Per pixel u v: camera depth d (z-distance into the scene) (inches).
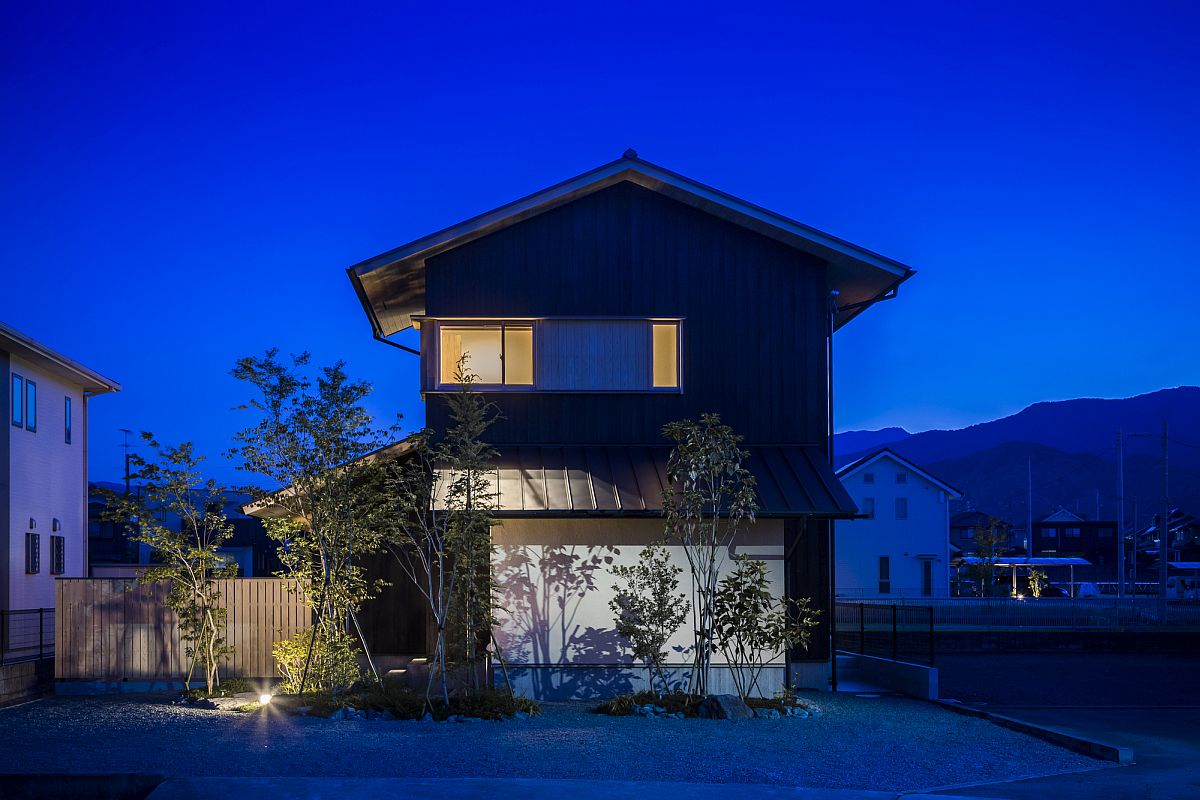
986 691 687.7
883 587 2165.4
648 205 646.5
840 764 387.2
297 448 519.5
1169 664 907.4
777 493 577.9
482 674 558.9
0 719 484.1
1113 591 2432.3
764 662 578.6
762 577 536.4
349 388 525.0
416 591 631.2
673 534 554.6
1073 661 935.0
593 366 633.6
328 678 534.9
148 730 435.2
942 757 408.2
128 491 613.6
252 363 513.0
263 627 620.4
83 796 338.0
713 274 644.7
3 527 795.4
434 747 396.8
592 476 588.7
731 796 329.4
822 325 645.9
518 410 628.4
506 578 571.2
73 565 967.0
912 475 2201.0
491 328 636.1
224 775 346.9
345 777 345.1
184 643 612.7
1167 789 365.1
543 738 420.8
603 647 570.3
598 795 325.7
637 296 639.1
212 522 577.0
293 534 574.2
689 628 573.9
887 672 631.8
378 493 549.0
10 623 775.7
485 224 626.5
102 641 610.9
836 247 634.8
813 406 640.4
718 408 635.5
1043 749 436.8
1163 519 1625.2
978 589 2466.8
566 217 642.8
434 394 623.2
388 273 645.3
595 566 573.9
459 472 547.8
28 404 856.3
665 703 506.9
